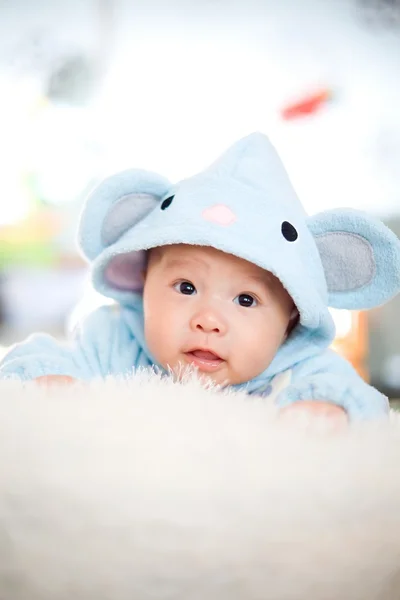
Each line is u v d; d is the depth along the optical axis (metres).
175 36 2.22
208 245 0.74
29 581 0.38
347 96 2.15
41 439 0.40
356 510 0.40
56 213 2.17
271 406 0.53
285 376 0.80
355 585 0.40
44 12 2.21
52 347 0.82
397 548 0.41
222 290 0.76
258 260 0.72
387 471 0.42
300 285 0.73
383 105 2.14
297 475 0.39
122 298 0.89
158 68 2.23
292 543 0.38
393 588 0.42
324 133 2.15
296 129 2.17
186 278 0.77
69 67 2.21
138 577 0.37
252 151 0.81
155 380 0.59
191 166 2.20
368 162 2.13
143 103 2.23
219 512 0.37
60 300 2.14
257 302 0.77
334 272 0.84
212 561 0.37
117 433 0.41
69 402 0.47
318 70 2.17
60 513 0.38
